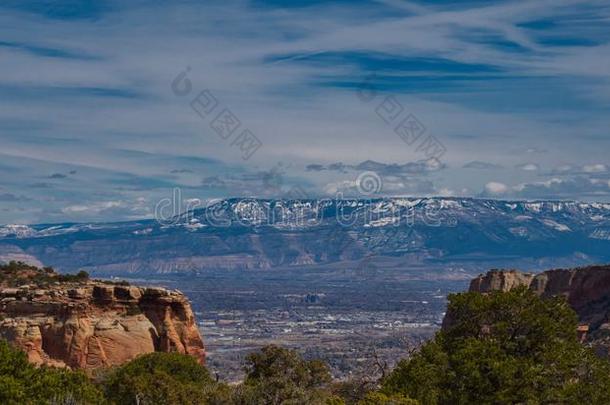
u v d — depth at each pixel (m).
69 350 107.69
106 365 104.81
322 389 93.19
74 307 110.19
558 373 66.56
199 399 80.38
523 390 64.38
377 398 65.25
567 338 69.94
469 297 70.88
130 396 80.00
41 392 66.62
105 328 110.94
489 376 65.50
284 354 94.00
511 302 69.06
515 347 68.38
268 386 79.06
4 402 62.53
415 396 66.12
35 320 109.56
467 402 64.69
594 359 68.50
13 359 67.75
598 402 64.50
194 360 97.44
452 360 67.00
